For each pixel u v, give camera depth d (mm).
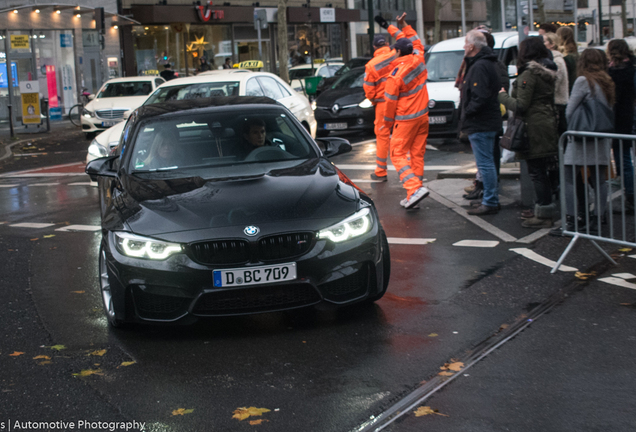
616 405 3682
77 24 30250
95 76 31609
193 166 5836
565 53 8719
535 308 5234
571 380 4000
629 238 7008
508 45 15508
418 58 8867
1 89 27547
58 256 7551
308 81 26109
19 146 20625
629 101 7781
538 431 3447
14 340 5004
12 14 27531
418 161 9242
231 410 3793
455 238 7461
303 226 4762
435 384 4012
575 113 6852
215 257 4660
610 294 5477
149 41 34312
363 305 5418
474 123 8203
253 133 6172
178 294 4660
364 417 3654
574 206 6559
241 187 5215
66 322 5363
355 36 46375
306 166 5734
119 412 3824
